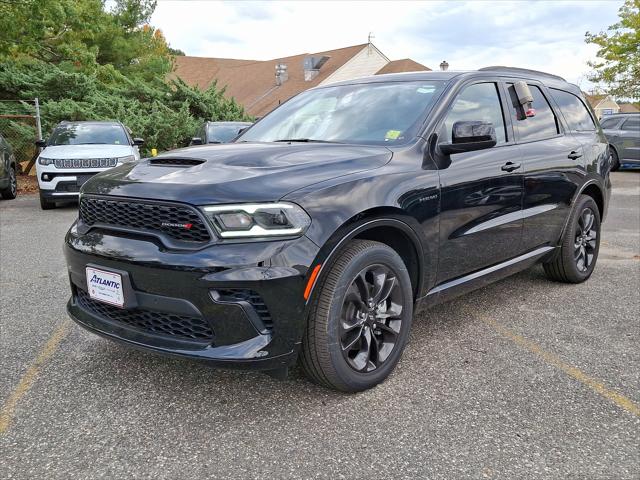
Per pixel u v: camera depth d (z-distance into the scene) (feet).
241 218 7.86
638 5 73.56
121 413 8.67
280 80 130.21
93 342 11.49
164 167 9.45
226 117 75.31
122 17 85.30
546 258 14.52
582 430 8.11
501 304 13.99
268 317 8.02
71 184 30.63
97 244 8.90
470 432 8.07
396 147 10.18
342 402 8.99
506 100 12.90
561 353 10.90
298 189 8.26
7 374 10.02
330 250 8.29
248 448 7.72
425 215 9.82
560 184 13.92
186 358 8.12
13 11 46.98
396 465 7.30
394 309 9.62
